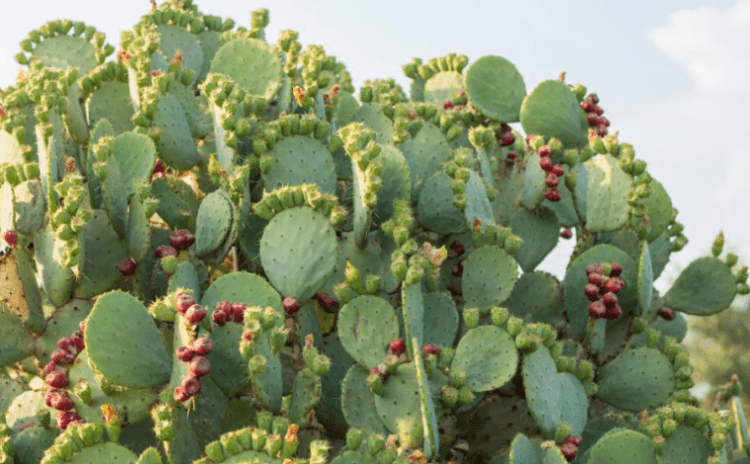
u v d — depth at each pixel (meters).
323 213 4.75
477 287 5.33
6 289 4.61
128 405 4.23
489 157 6.34
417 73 7.30
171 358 4.44
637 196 5.63
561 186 6.39
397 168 5.00
